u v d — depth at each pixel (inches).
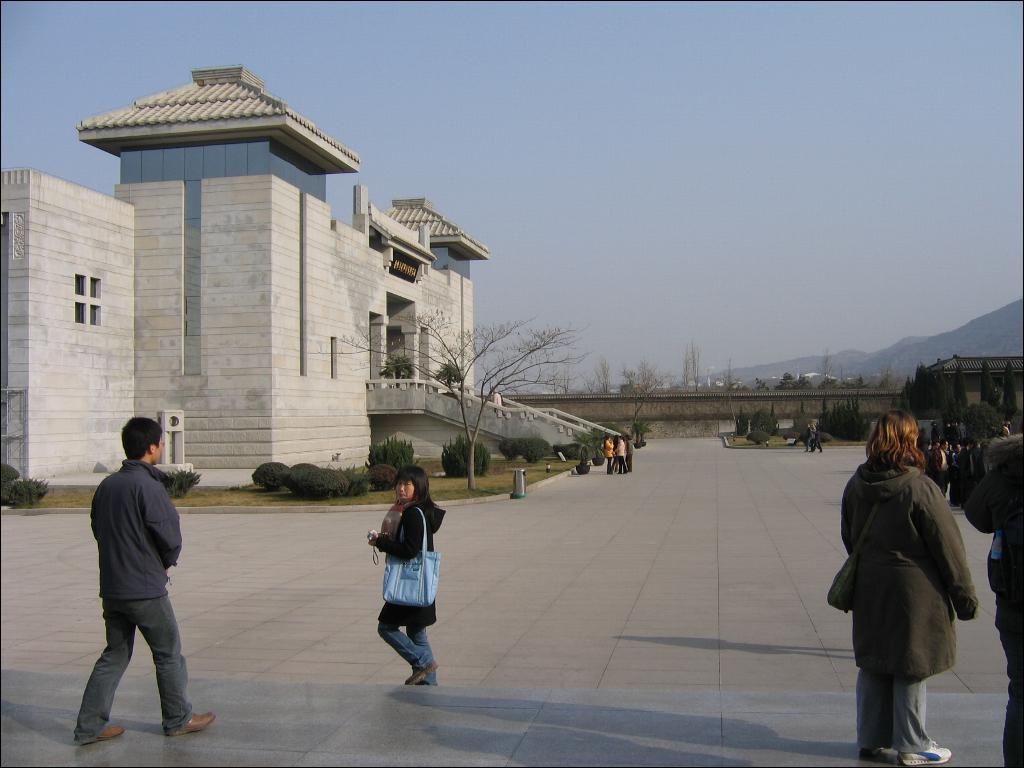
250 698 291.9
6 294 1277.1
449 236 2588.6
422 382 1963.6
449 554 671.8
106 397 1455.5
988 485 204.1
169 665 253.3
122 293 1507.1
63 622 457.7
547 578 561.6
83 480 1264.8
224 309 1521.9
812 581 533.6
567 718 267.4
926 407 2571.4
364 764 232.7
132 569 244.4
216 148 1539.1
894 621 210.4
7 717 277.7
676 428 3201.3
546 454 1801.2
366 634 423.8
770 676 338.0
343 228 1820.9
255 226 1517.0
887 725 221.8
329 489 1055.0
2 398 1272.1
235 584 561.0
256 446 1507.1
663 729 256.5
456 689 300.7
